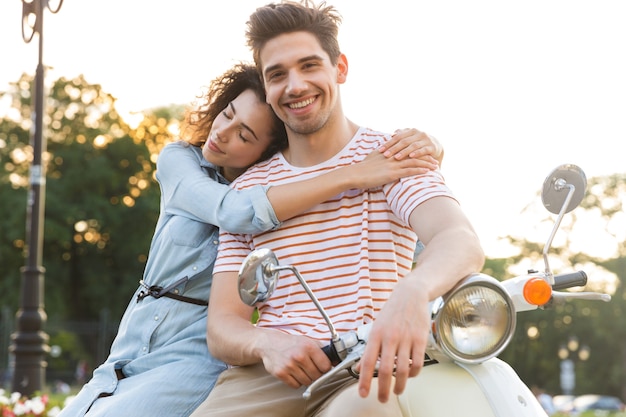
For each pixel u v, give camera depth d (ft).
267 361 7.58
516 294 7.15
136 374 9.87
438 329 6.71
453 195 8.15
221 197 9.19
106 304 135.85
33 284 35.65
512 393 6.90
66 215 130.41
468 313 6.76
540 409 7.00
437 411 6.83
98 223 134.92
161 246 10.11
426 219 7.93
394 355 6.36
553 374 159.02
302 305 8.36
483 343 6.80
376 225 8.43
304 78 8.70
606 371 158.30
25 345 34.37
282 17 8.70
